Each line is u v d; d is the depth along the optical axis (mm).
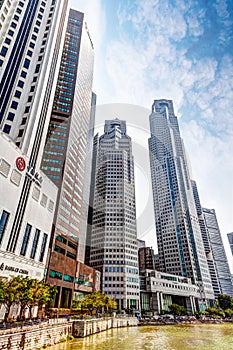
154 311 121250
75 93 107875
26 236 42188
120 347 32438
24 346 22531
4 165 36562
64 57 116000
